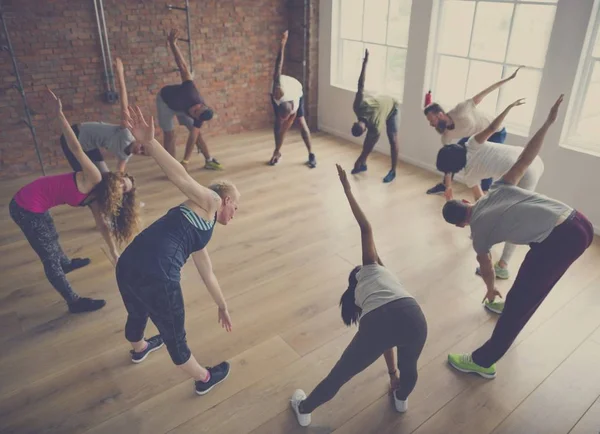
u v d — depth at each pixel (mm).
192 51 5840
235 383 2531
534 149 2377
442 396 2463
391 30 5480
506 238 2301
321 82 6484
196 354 2719
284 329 2916
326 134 6590
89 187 2670
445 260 3635
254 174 5223
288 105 4824
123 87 3170
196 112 4738
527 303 2295
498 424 2303
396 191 4812
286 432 2264
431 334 2885
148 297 2023
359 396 2457
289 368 2631
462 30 4727
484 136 3221
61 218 4254
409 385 2188
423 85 5125
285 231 4047
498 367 2641
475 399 2443
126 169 5336
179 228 2037
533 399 2439
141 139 1949
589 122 4043
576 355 2717
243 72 6352
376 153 5883
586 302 3152
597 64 3830
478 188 3479
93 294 3219
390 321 1864
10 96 4891
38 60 4906
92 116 5418
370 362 1971
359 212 2100
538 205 2229
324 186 4922
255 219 4246
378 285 1974
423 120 5242
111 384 2518
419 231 4051
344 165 5496
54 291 3266
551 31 3910
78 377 2561
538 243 2225
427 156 5332
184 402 2420
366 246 2113
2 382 2523
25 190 2691
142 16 5352
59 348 2758
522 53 4312
